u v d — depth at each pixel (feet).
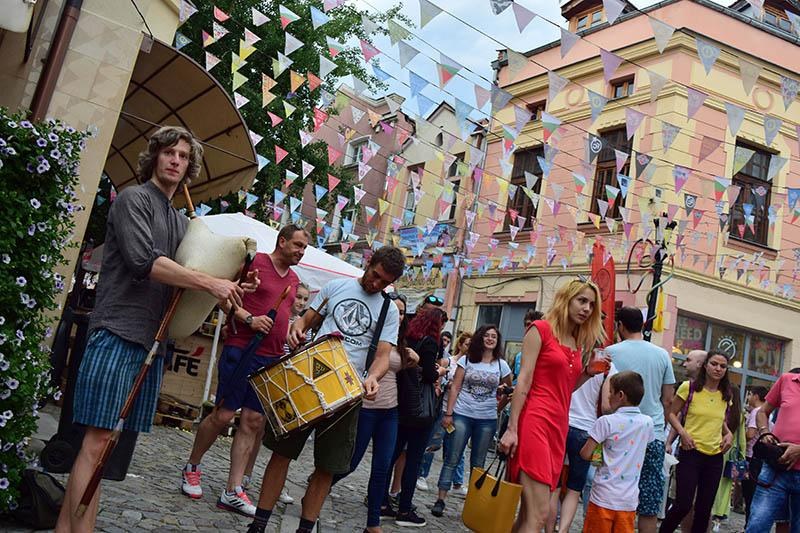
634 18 47.83
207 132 27.09
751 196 47.01
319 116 27.89
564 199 50.31
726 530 27.96
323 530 15.71
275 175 45.68
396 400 15.76
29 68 20.66
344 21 44.50
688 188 44.27
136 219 9.14
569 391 13.69
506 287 54.54
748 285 46.98
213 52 42.22
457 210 61.00
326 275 28.09
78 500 8.92
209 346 29.48
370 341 13.73
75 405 9.14
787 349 48.24
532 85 53.67
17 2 15.53
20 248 11.18
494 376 21.74
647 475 17.38
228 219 25.72
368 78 46.44
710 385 18.83
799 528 17.28
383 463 15.48
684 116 44.52
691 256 44.98
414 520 18.62
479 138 58.95
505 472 13.39
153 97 26.13
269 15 42.55
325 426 12.61
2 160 10.89
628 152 46.44
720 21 45.62
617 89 48.70
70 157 11.96
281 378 11.82
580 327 14.01
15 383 10.79
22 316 11.16
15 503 11.10
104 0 21.38
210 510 14.80
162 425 27.71
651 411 17.54
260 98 43.16
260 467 22.58
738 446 23.93
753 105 45.96
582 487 17.42
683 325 45.03
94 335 9.24
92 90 21.02
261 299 15.97
